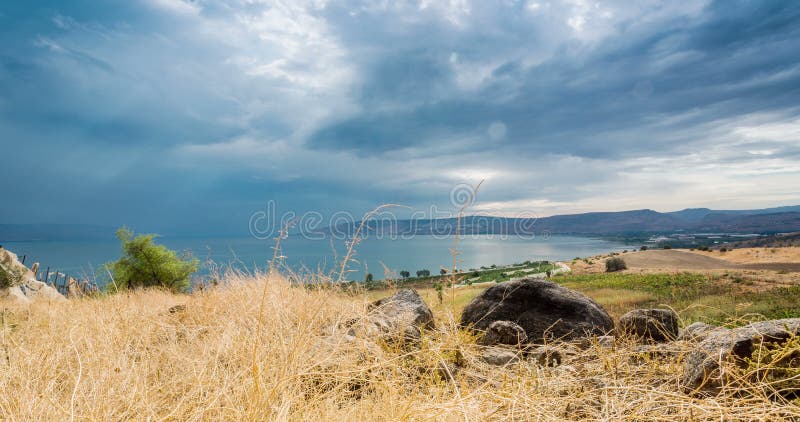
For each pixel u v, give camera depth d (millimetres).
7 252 14531
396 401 2291
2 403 2002
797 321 2344
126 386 2291
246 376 2475
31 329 4047
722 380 2197
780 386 2139
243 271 5160
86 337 3150
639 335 4105
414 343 3666
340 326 3693
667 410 2166
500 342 4195
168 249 28656
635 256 106938
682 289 34500
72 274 6309
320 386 2543
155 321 4117
